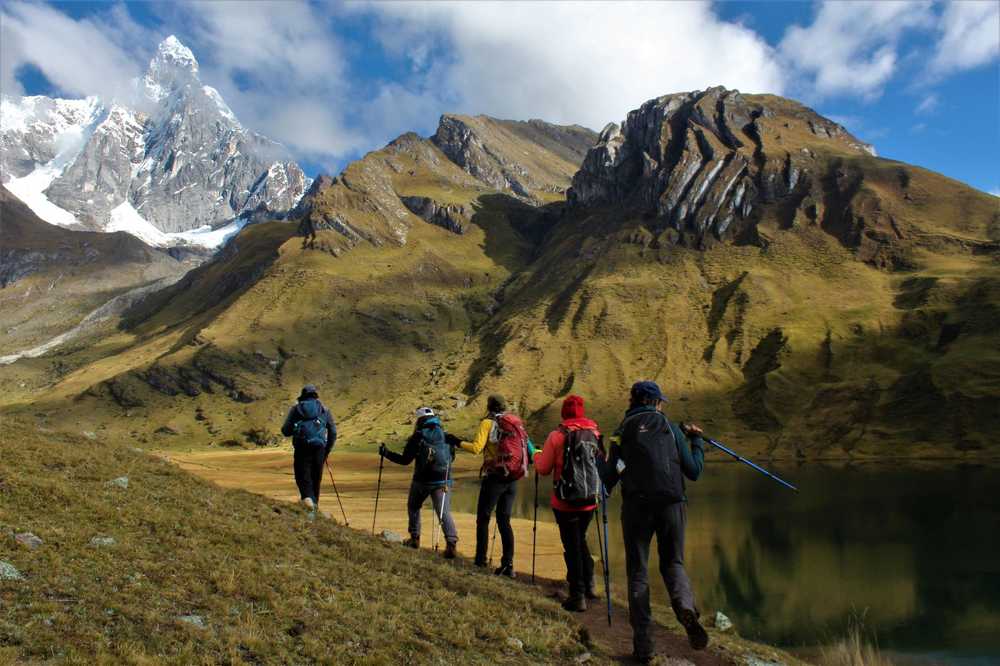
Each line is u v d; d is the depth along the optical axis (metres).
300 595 10.48
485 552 15.06
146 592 9.28
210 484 17.84
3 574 8.66
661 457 9.43
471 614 11.19
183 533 12.28
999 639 28.89
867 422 160.62
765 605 33.59
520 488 89.44
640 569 9.72
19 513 11.16
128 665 7.42
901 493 84.38
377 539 15.81
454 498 73.25
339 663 8.53
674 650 11.39
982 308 189.88
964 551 47.78
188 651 7.90
